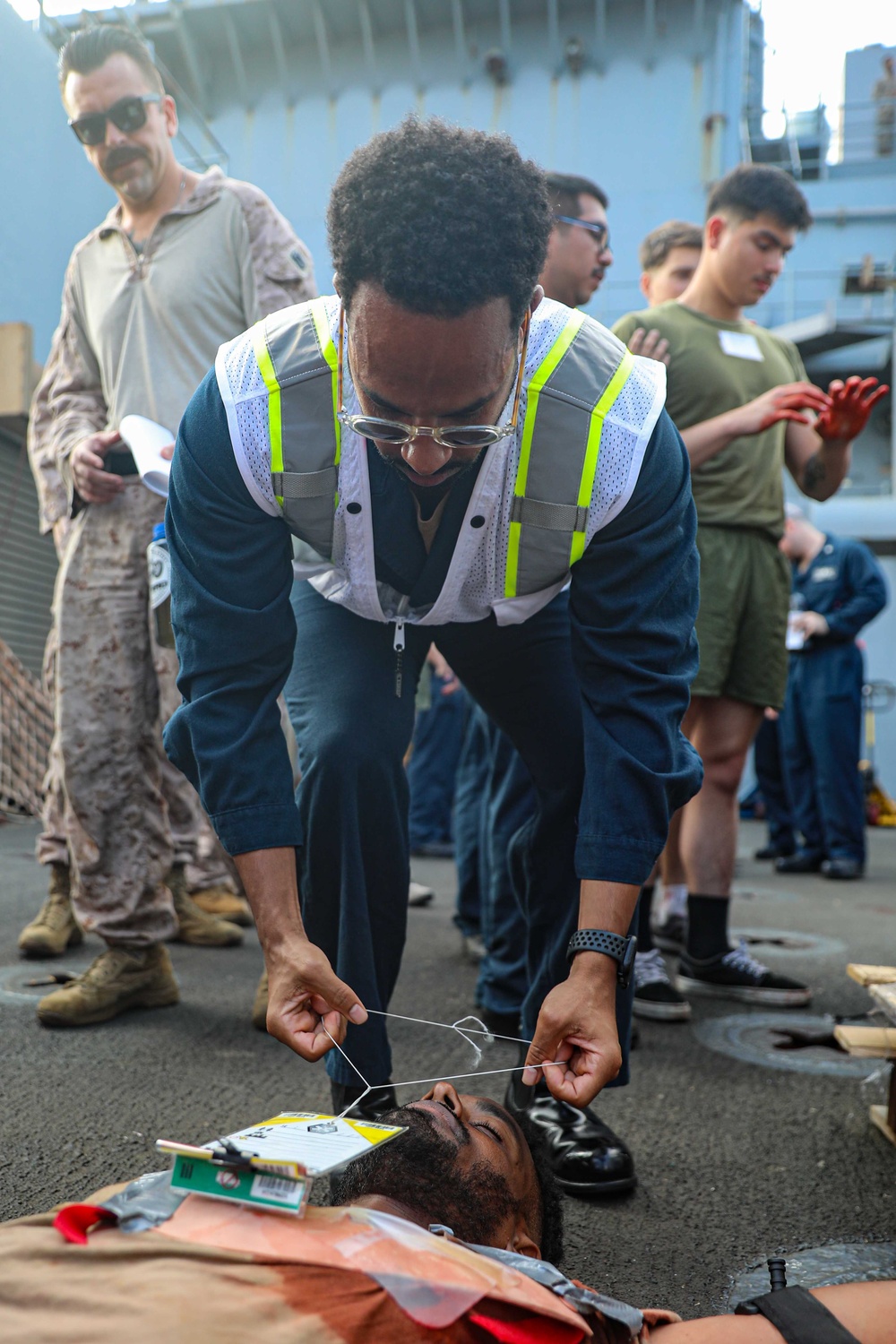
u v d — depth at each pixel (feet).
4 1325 3.07
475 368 3.86
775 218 10.23
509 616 5.43
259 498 4.83
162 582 7.30
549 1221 4.81
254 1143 3.64
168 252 9.01
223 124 53.47
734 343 10.52
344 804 5.50
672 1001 9.76
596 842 4.72
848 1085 8.13
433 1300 3.32
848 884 20.17
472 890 11.79
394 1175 4.20
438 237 3.67
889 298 49.88
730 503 10.19
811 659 21.36
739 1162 6.69
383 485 4.86
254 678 4.90
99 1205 3.49
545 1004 4.55
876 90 54.54
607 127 51.60
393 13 52.08
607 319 51.24
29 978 10.14
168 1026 8.80
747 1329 3.73
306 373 4.70
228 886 13.28
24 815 27.40
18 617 28.71
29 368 26.27
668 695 4.91
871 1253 5.56
